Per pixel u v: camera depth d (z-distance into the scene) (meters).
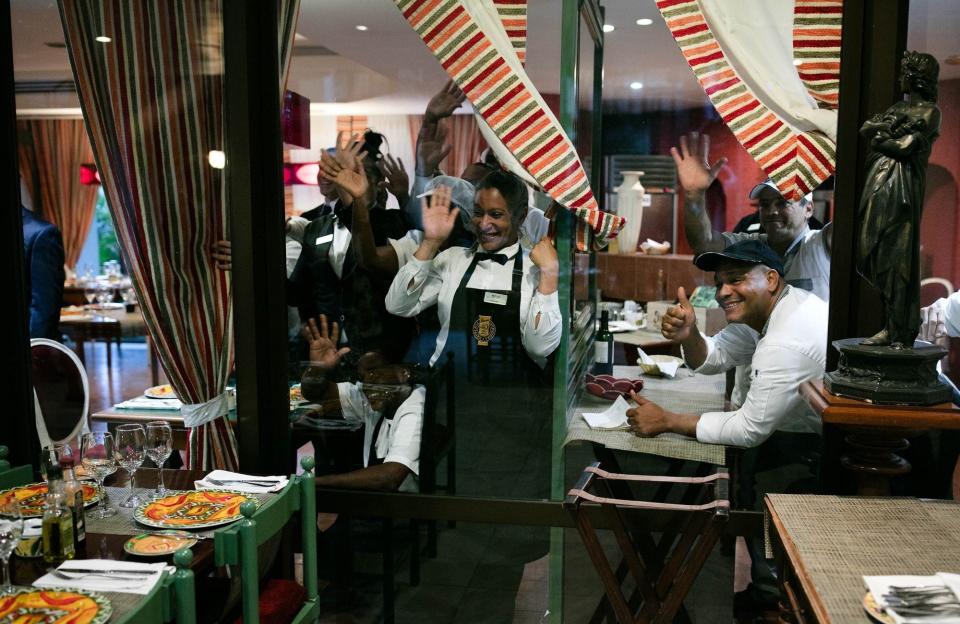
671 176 2.28
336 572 2.60
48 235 2.76
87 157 2.67
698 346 2.34
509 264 2.42
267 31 2.37
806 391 1.90
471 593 2.53
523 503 2.45
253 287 2.41
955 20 2.01
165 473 2.31
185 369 2.60
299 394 2.54
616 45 2.25
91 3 2.47
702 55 2.21
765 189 2.22
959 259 2.14
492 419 2.47
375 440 2.53
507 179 2.37
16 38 2.53
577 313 2.41
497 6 2.29
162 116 2.49
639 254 2.35
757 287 2.27
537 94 2.29
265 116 2.41
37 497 2.03
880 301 2.10
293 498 1.95
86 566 1.65
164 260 2.55
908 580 1.33
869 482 1.82
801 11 2.12
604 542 2.42
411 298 2.48
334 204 2.45
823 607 1.29
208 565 1.74
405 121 2.40
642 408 2.40
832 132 2.14
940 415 1.64
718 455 2.36
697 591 2.40
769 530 1.74
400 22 2.34
